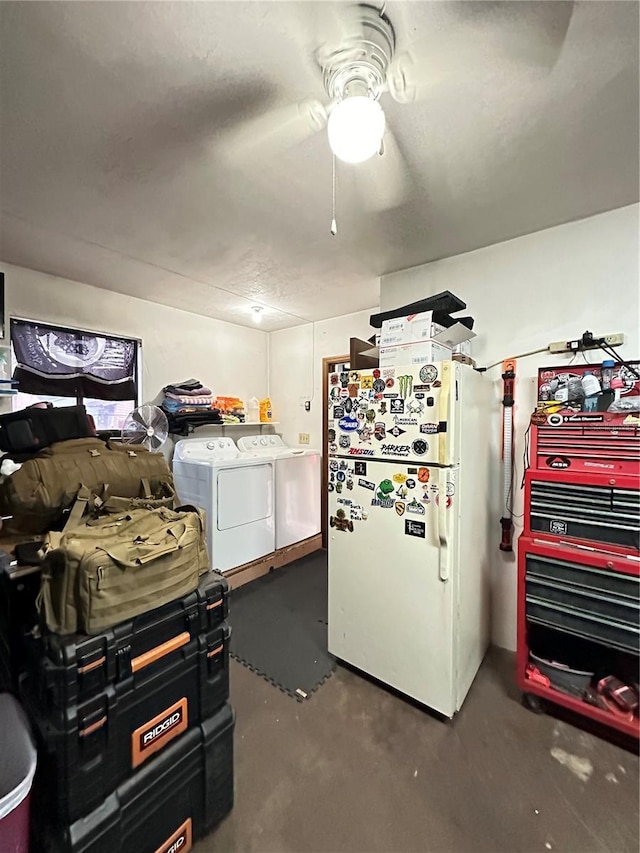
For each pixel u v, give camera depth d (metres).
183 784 1.18
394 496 1.85
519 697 1.88
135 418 3.03
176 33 0.98
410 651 1.81
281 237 2.14
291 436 4.31
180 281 2.85
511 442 2.21
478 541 2.03
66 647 0.97
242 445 3.93
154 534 1.22
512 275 2.20
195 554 1.29
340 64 1.04
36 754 1.01
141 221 1.96
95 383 3.03
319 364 4.02
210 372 3.85
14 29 0.97
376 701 1.86
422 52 1.03
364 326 3.67
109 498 1.57
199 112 1.25
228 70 1.09
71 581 1.03
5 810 0.90
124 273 2.69
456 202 1.80
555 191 1.72
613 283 1.91
